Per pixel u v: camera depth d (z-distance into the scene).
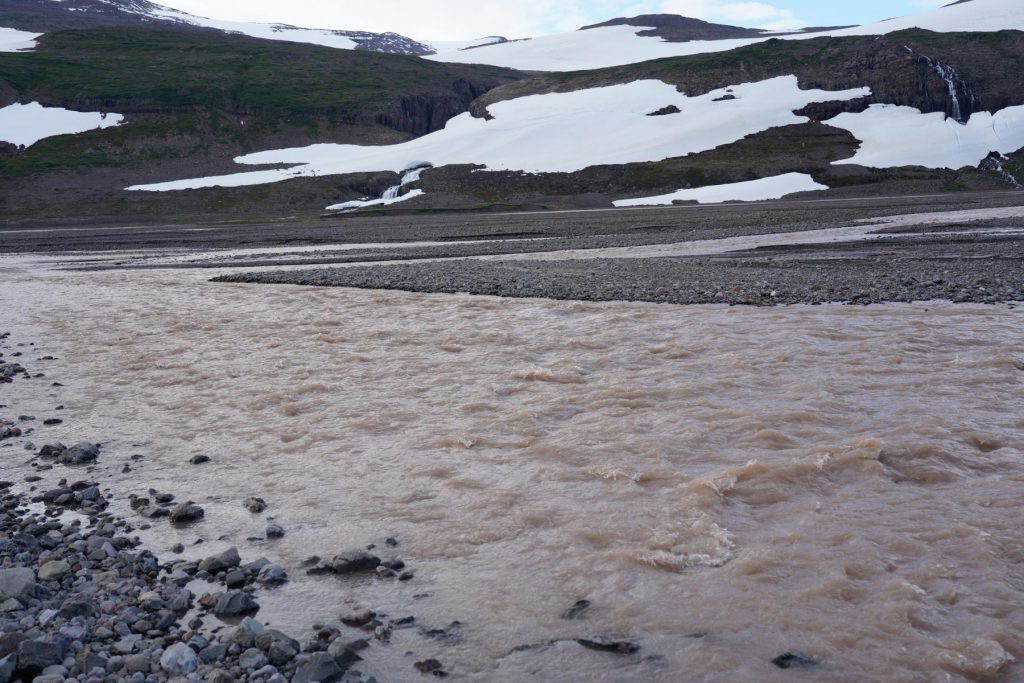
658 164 127.81
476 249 44.16
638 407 11.81
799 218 58.09
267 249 52.50
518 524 8.05
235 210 124.06
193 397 13.52
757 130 136.38
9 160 139.88
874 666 5.49
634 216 74.69
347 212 112.31
